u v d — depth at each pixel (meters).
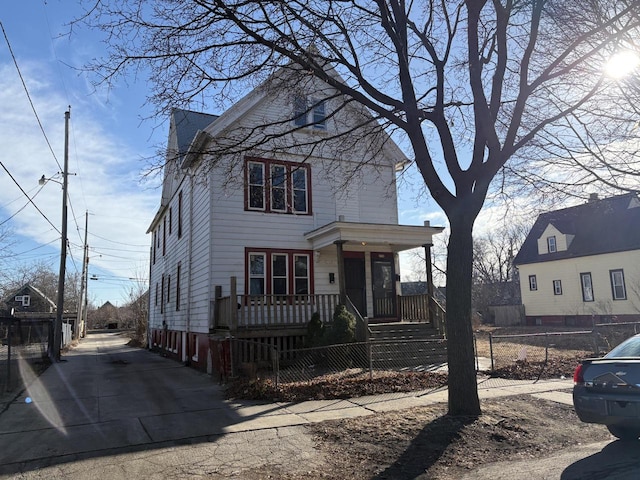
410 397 8.85
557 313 33.16
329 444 6.11
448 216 7.76
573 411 7.63
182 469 5.26
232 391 9.89
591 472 4.95
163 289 24.27
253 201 15.36
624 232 29.59
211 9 7.10
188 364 16.98
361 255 16.62
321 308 15.15
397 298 16.91
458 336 7.32
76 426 7.20
